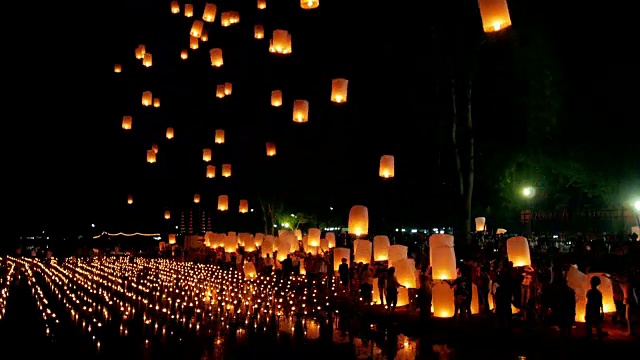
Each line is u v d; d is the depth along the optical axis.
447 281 15.95
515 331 14.86
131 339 15.17
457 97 24.64
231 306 21.08
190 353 13.15
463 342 13.77
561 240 28.53
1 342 15.01
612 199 23.80
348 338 14.65
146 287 28.44
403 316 17.83
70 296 25.08
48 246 49.22
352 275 22.67
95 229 57.69
